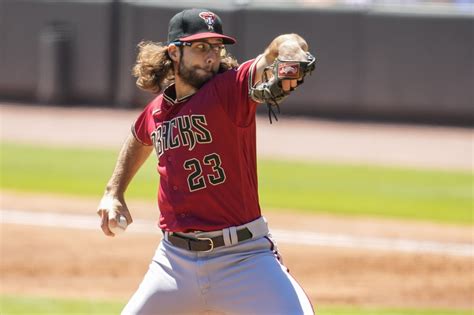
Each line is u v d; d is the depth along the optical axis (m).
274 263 15.05
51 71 80.69
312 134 68.94
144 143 16.44
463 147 64.50
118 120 74.19
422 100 73.31
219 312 15.43
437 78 72.75
